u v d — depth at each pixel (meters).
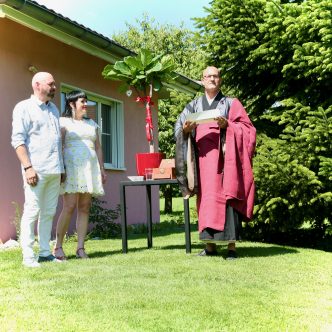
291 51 7.41
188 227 5.67
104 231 8.45
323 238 7.79
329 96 7.69
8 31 7.33
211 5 7.66
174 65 6.43
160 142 17.05
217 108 5.48
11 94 7.34
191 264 4.82
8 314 3.12
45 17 6.79
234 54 7.71
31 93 7.75
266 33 7.41
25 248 4.78
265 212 7.20
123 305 3.32
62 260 5.19
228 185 5.19
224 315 3.13
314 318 3.13
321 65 6.89
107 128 10.40
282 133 8.00
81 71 9.16
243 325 2.96
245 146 5.34
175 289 3.75
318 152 7.05
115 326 2.91
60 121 5.47
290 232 8.01
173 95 10.05
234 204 5.23
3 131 7.16
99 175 5.58
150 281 4.03
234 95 8.59
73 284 3.91
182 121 5.59
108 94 10.11
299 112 7.20
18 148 4.85
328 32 6.63
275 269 4.65
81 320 3.01
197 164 5.41
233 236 5.20
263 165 6.81
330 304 3.47
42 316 3.08
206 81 5.50
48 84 4.97
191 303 3.38
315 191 6.77
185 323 2.97
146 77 6.29
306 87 7.55
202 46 7.88
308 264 5.01
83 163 5.41
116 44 8.61
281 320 3.07
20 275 4.26
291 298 3.59
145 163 5.93
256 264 4.89
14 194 7.29
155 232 9.02
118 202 10.32
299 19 6.88
